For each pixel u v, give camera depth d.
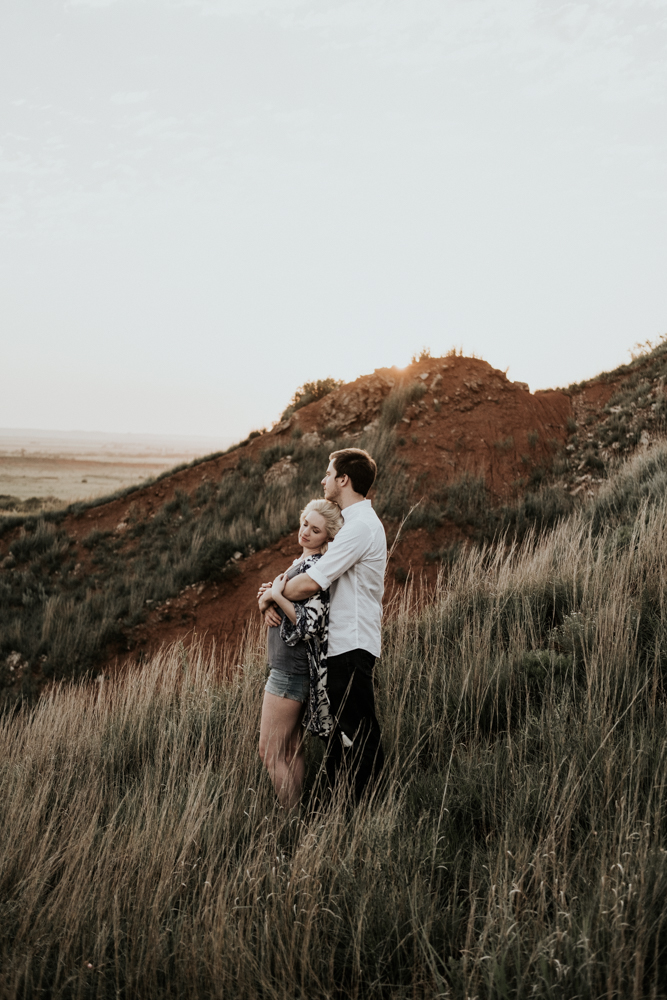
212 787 2.84
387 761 2.84
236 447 15.99
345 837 2.35
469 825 2.43
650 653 3.27
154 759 3.38
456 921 1.91
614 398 14.30
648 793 2.24
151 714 4.11
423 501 10.57
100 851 2.40
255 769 2.94
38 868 2.33
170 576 10.29
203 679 4.51
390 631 4.29
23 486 61.56
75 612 10.27
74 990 1.89
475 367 14.30
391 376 14.29
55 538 13.53
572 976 1.62
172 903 2.19
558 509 10.19
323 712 2.74
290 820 2.52
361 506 2.91
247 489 13.02
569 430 13.55
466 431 12.55
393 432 12.37
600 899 1.78
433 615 4.55
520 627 3.91
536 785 2.42
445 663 3.69
